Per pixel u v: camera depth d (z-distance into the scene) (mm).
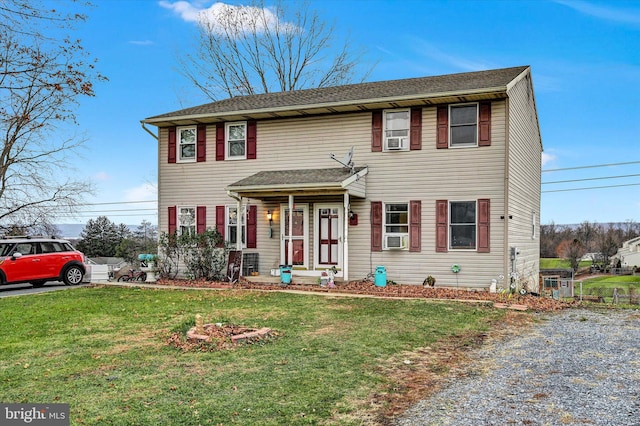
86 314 9469
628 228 48750
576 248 42750
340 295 12039
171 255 16391
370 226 14422
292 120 15625
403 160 14094
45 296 12305
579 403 4508
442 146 13617
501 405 4480
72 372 5523
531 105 17156
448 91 12938
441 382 5227
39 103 16875
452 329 8031
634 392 4809
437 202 13641
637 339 7352
